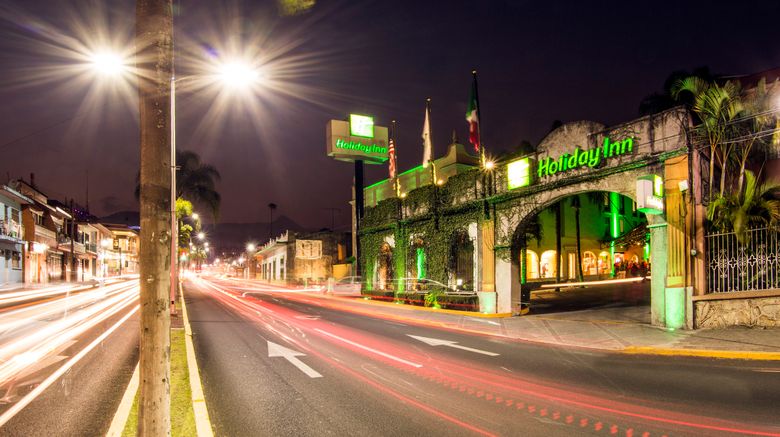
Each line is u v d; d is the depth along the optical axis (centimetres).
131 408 649
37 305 2408
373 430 582
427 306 2252
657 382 806
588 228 3853
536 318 1738
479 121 2050
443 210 2236
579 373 893
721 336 1148
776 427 575
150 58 369
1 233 3647
